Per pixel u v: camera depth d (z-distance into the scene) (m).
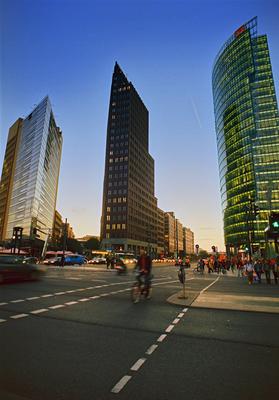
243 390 3.67
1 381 3.83
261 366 4.49
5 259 17.45
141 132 147.25
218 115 128.62
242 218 100.19
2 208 130.25
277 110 102.25
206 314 8.53
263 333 6.44
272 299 11.44
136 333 6.35
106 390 3.62
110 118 137.50
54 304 9.71
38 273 18.91
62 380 3.89
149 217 147.38
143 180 143.38
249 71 110.19
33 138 109.06
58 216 176.62
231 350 5.25
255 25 114.00
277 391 3.65
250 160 101.69
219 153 127.31
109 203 124.19
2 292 12.55
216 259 43.66
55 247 114.56
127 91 139.88
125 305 9.88
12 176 127.56
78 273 28.06
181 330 6.64
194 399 3.42
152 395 3.50
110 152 131.50
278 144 98.62
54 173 131.12
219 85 127.69
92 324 7.09
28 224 94.31
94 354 4.95
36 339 5.75
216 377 4.06
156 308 9.41
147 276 11.48
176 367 4.41
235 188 107.94
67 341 5.66
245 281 23.67
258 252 38.12
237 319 7.89
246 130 106.06
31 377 3.96
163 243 184.38
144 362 4.61
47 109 107.00
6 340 5.65
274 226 15.55
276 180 95.25
